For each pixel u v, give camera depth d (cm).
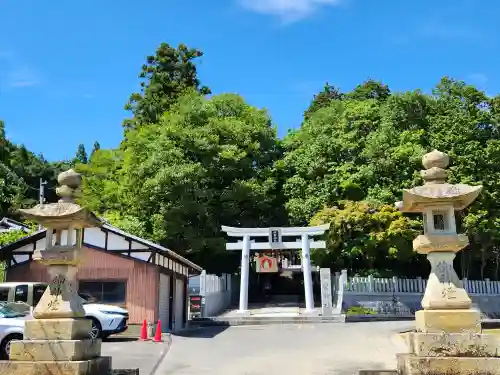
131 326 1866
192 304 2606
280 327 2238
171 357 1364
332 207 2992
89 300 1892
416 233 2745
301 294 3781
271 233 2816
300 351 1488
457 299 851
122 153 3847
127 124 4384
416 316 892
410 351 864
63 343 852
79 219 919
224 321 2512
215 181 3200
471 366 802
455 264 3256
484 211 2731
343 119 3428
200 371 1174
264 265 2831
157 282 1906
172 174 2809
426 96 3173
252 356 1394
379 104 3684
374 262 3152
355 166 3164
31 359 848
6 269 1959
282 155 3691
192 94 3762
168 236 2989
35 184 4588
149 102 4353
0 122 2327
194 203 2900
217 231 3122
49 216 916
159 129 3300
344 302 2847
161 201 2959
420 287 2914
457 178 2780
